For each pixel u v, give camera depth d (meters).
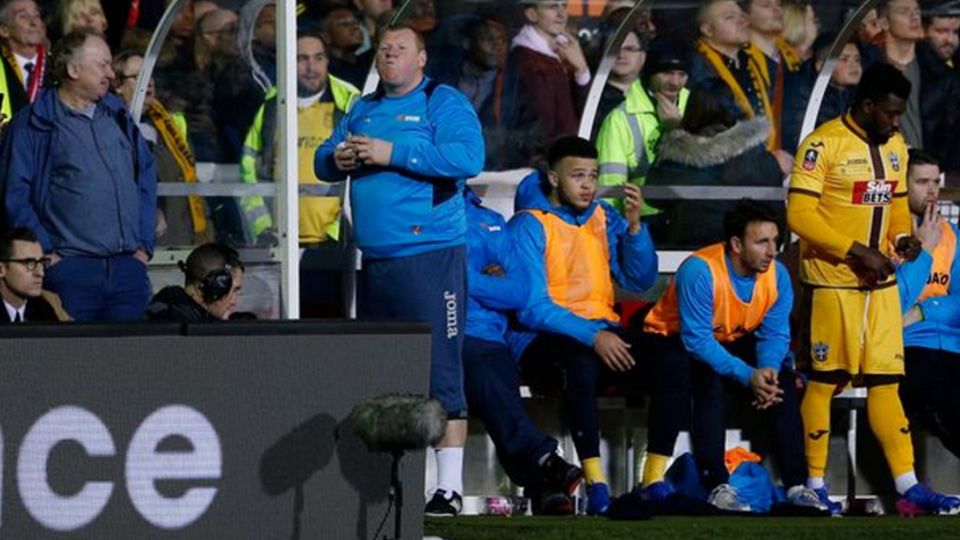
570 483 32.75
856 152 34.53
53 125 31.53
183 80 34.69
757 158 37.91
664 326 34.38
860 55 38.59
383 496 26.16
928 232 36.19
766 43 37.75
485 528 30.23
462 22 36.72
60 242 31.62
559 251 34.62
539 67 37.09
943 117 39.22
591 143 35.25
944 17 38.91
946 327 36.16
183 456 25.56
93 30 34.91
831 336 34.84
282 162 31.70
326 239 35.66
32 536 25.11
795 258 37.47
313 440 25.95
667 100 37.44
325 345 25.97
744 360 35.09
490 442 35.72
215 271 30.38
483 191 37.16
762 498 34.34
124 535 25.39
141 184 32.28
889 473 37.56
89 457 25.27
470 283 33.75
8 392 24.98
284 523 25.88
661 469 33.91
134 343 25.39
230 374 25.69
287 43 31.52
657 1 36.94
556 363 34.25
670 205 37.62
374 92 33.22
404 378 26.25
